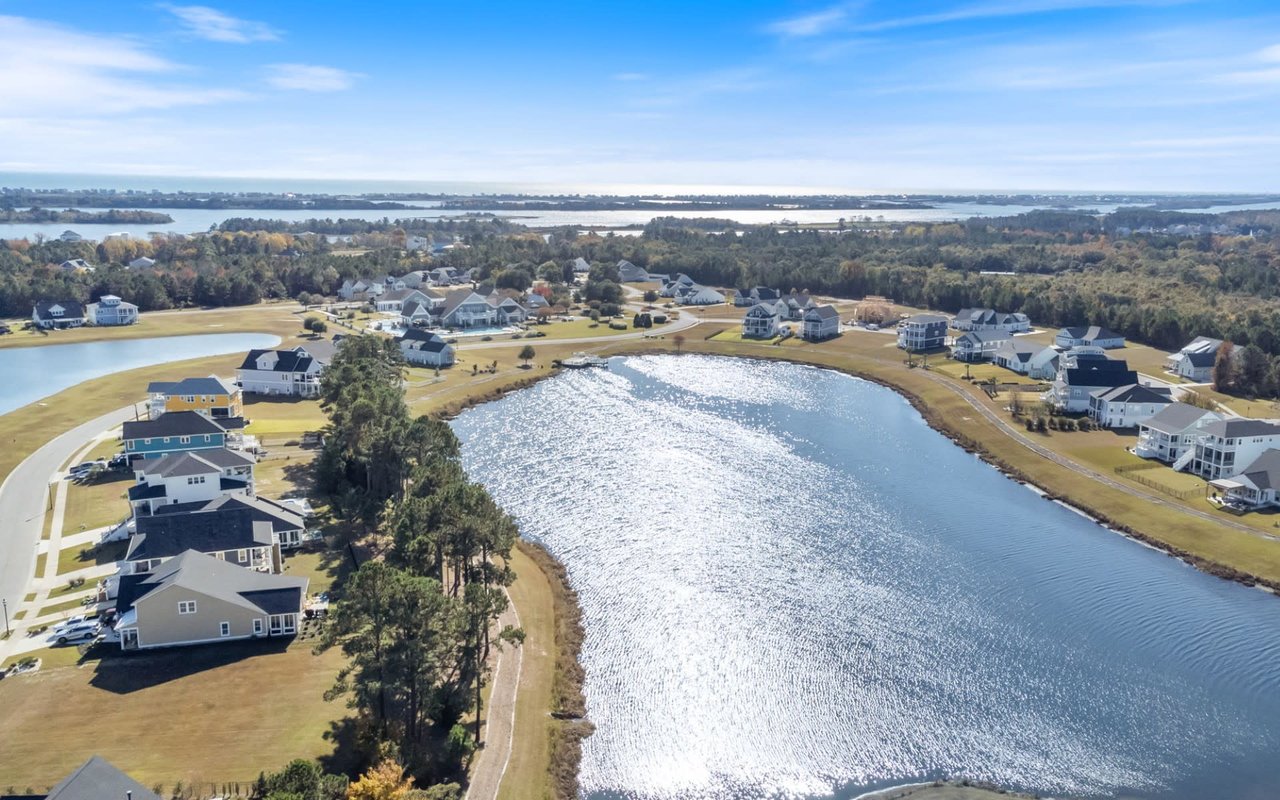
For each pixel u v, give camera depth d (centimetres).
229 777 4872
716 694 6022
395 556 6556
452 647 5450
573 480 10138
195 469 8594
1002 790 5147
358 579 5219
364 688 5094
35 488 9388
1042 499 9900
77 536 8169
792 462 10944
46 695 5675
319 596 7062
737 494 9762
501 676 6106
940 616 7100
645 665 6359
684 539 8506
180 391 11525
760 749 5484
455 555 6531
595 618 7006
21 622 6631
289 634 6544
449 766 5119
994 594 7500
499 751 5319
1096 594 7544
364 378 10819
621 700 5950
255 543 7469
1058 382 13388
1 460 10256
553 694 5956
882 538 8638
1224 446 9981
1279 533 8700
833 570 7894
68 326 19938
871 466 10875
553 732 5553
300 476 9869
